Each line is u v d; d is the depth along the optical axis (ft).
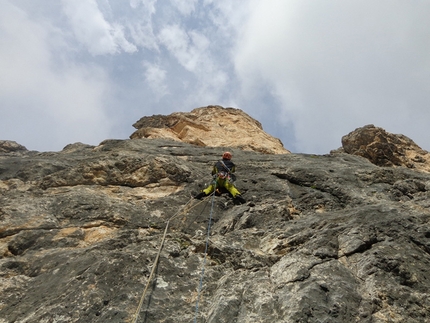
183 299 16.24
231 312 14.98
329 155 40.98
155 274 17.31
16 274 18.01
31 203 23.25
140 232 21.90
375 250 17.94
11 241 19.98
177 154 37.40
